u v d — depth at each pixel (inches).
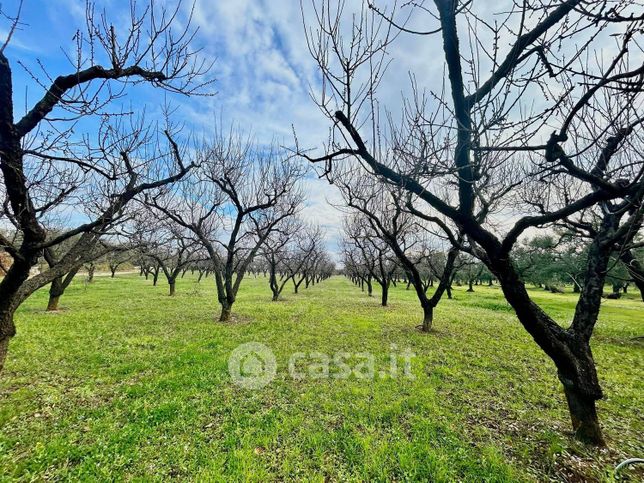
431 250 852.6
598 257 221.8
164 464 177.8
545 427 227.0
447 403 265.7
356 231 1024.9
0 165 152.4
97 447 189.8
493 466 179.6
